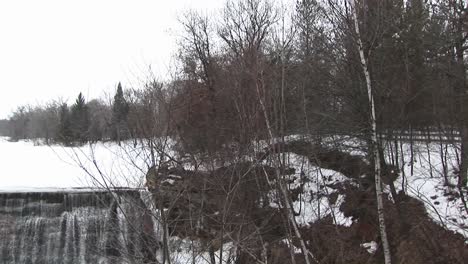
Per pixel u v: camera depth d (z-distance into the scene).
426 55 15.64
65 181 19.86
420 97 15.86
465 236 12.31
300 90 14.37
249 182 12.27
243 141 10.78
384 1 13.77
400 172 17.09
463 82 14.25
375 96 14.02
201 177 9.77
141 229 8.84
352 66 13.77
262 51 13.94
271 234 14.70
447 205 13.44
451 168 16.11
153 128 8.31
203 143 10.65
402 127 15.52
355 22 12.27
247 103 11.19
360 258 14.59
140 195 8.73
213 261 9.74
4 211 17.84
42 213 18.05
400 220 14.42
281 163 11.64
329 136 16.97
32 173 21.05
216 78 15.22
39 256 17.66
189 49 24.95
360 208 16.16
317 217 16.12
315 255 15.06
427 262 12.66
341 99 15.40
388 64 15.06
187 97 9.77
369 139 13.27
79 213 17.52
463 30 14.52
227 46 22.88
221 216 10.21
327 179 18.27
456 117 14.38
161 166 8.55
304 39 15.92
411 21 15.32
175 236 9.55
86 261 16.52
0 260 17.38
